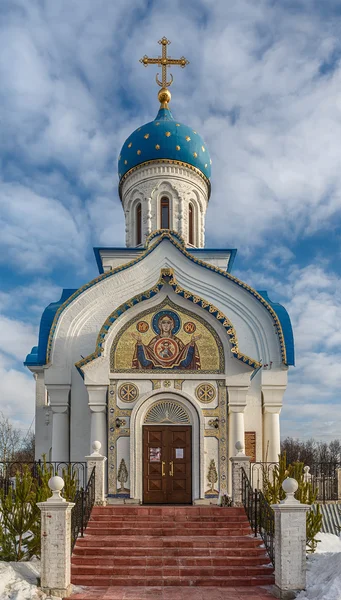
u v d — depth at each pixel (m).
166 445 17.39
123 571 12.16
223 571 12.16
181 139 24.25
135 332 17.92
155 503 16.95
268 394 19.53
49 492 13.27
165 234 20.83
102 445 17.30
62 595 10.93
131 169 24.55
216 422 17.44
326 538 15.98
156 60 26.59
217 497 16.95
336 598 10.03
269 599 10.86
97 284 20.31
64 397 19.17
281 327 19.95
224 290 20.58
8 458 42.19
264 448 19.27
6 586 10.79
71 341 19.72
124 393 17.55
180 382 17.64
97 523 14.33
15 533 12.91
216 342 17.95
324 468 19.55
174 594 11.19
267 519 12.95
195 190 24.70
